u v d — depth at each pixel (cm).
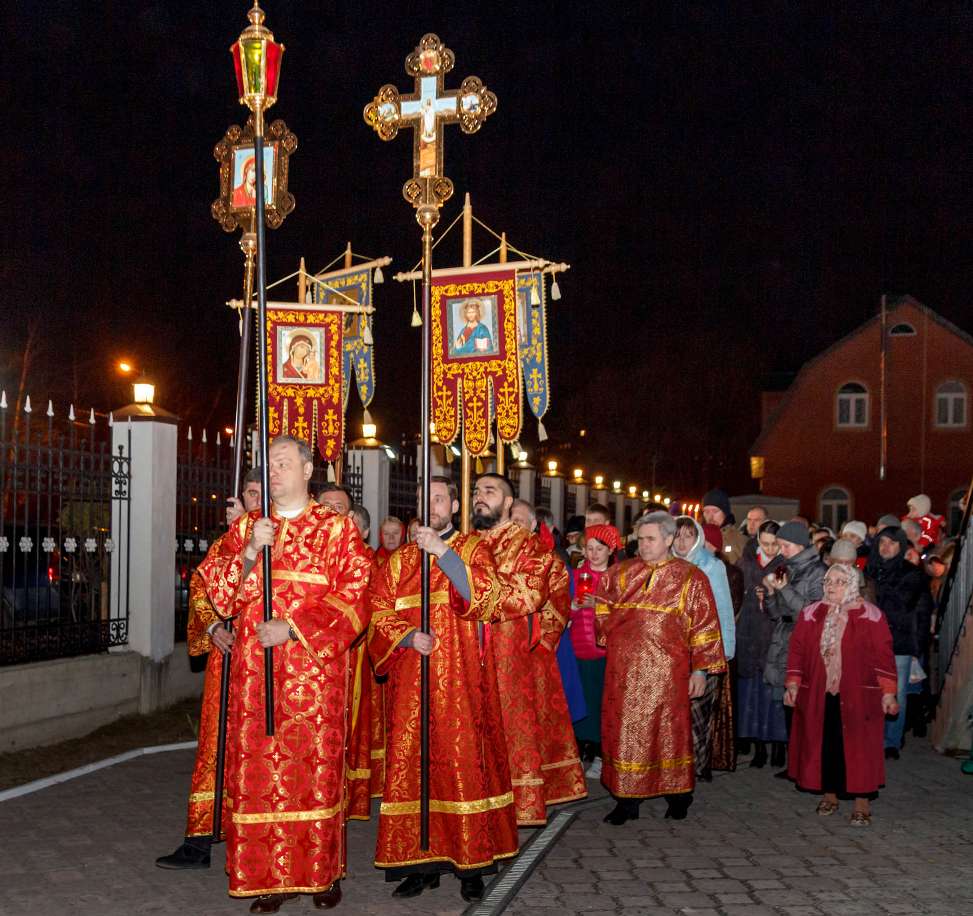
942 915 564
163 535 1034
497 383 953
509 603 587
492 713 585
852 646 737
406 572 591
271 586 541
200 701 1079
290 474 559
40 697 892
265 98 576
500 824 580
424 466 574
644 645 743
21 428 1273
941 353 4178
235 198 704
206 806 610
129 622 1016
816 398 4300
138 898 561
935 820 757
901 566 1006
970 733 1002
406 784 571
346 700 553
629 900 583
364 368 1079
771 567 929
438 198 620
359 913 551
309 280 1120
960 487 4141
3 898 555
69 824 685
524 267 1064
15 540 888
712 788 853
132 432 1028
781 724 916
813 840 704
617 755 739
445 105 629
